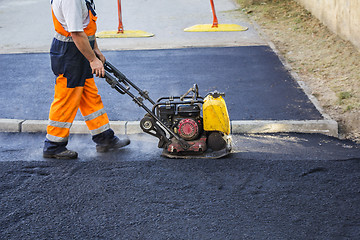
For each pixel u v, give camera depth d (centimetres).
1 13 1309
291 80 767
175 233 368
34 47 984
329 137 582
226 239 359
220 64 855
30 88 747
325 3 1030
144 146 549
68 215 396
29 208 406
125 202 415
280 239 358
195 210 400
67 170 479
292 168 476
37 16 1270
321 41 941
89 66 500
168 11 1291
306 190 431
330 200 413
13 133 599
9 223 383
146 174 468
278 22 1123
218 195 424
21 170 479
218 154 505
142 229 374
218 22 1150
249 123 593
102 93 718
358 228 370
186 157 504
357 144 557
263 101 681
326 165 483
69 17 453
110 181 454
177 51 938
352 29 877
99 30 1096
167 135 568
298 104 666
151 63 866
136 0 1455
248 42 985
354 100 660
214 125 500
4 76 805
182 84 756
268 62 861
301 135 586
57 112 498
